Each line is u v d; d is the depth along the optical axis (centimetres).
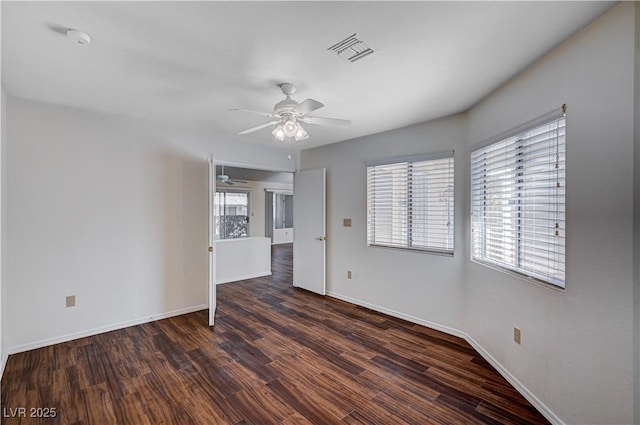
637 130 134
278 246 1020
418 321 340
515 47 178
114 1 138
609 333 146
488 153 260
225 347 282
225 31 163
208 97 262
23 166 267
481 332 268
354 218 413
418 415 189
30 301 272
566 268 170
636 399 135
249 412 193
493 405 199
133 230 331
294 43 175
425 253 333
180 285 368
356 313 376
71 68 208
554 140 184
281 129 238
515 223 223
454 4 140
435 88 240
